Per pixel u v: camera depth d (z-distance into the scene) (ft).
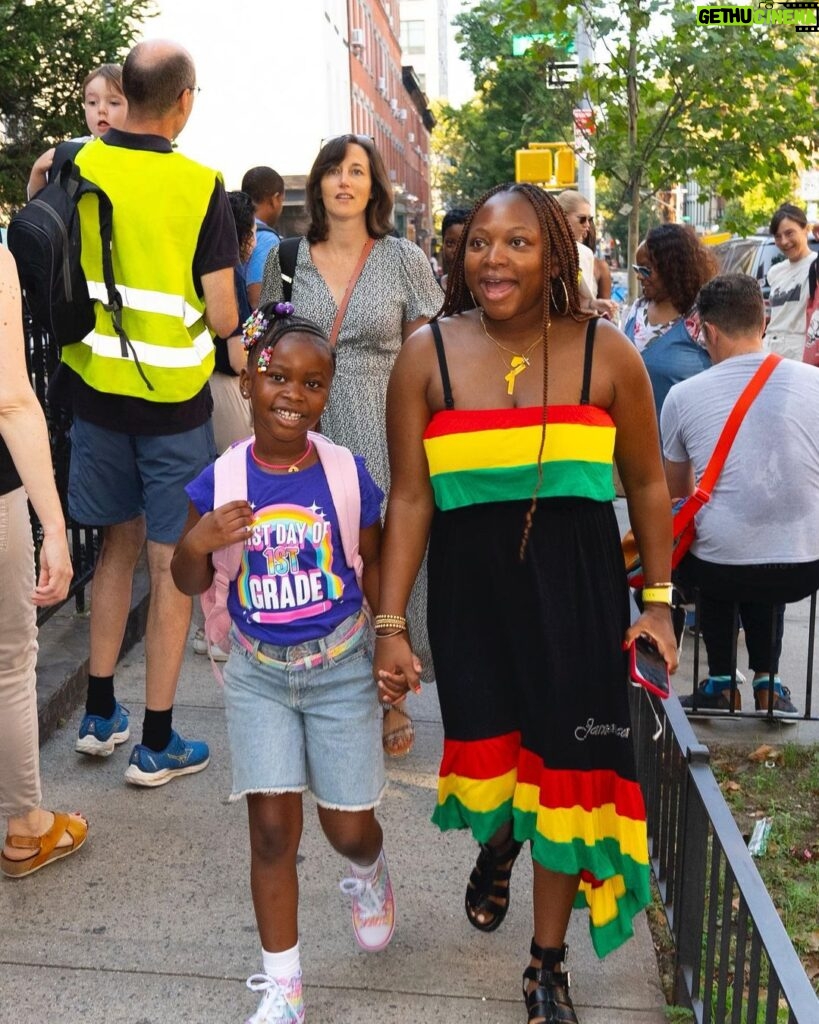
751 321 14.78
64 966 9.95
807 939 11.44
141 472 12.55
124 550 13.26
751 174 36.14
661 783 10.55
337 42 100.12
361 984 9.79
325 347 8.58
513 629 8.50
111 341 12.05
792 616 20.86
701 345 17.79
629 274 35.06
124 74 11.87
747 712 15.99
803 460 14.42
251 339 8.66
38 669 15.16
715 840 8.49
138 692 15.92
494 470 8.31
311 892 11.18
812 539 14.71
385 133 158.51
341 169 12.85
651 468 8.91
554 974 9.00
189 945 10.27
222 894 11.05
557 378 8.38
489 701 8.68
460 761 8.81
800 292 31.48
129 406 12.16
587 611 8.39
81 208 11.74
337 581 8.89
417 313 13.34
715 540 14.79
